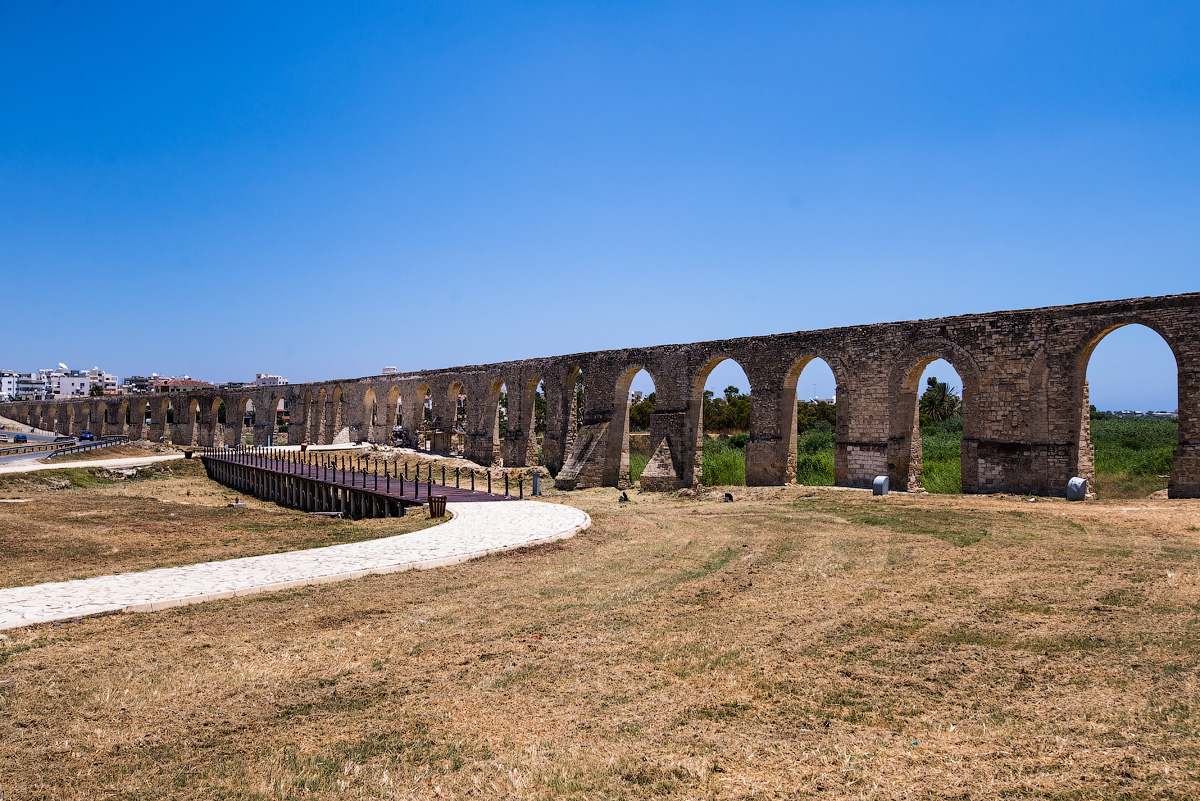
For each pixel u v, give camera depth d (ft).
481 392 168.66
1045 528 59.26
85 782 21.68
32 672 30.32
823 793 20.44
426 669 30.86
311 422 234.99
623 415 133.08
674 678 29.58
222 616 38.73
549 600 41.73
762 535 63.05
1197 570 42.39
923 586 42.27
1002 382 84.64
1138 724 23.76
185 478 176.65
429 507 83.05
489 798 20.66
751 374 111.55
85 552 65.62
